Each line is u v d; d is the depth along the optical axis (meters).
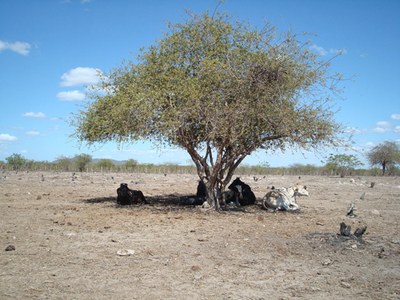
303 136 14.72
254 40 15.03
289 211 16.56
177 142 15.45
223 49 15.05
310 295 6.88
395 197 23.78
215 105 14.20
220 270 8.13
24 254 8.99
